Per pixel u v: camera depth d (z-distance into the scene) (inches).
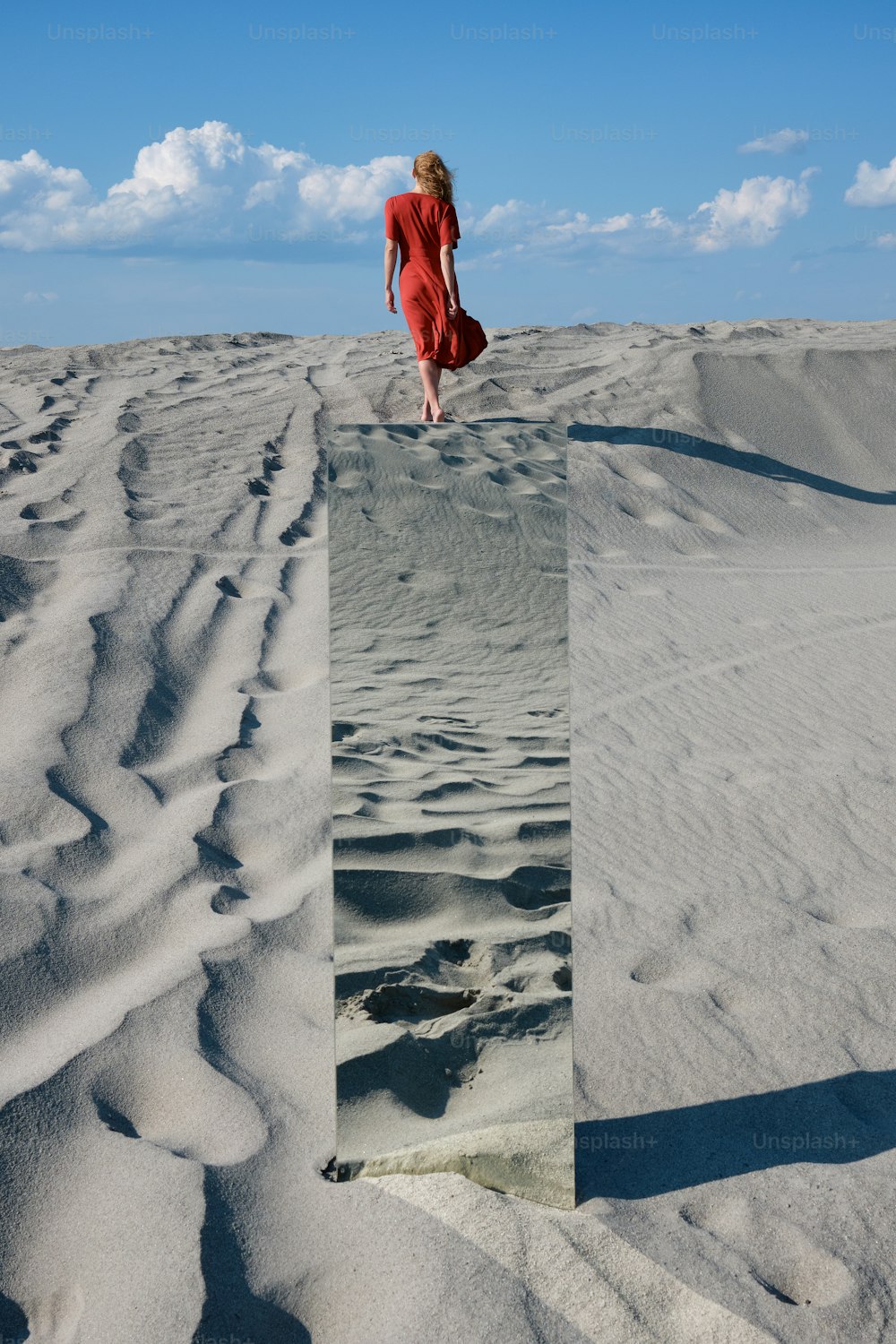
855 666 234.7
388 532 82.6
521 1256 73.9
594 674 229.3
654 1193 81.8
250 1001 103.4
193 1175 78.5
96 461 324.8
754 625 267.4
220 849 136.9
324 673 199.2
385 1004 82.5
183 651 205.0
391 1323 68.5
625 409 444.1
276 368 513.7
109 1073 90.8
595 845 148.8
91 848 131.8
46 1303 70.7
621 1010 107.7
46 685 179.3
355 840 84.3
